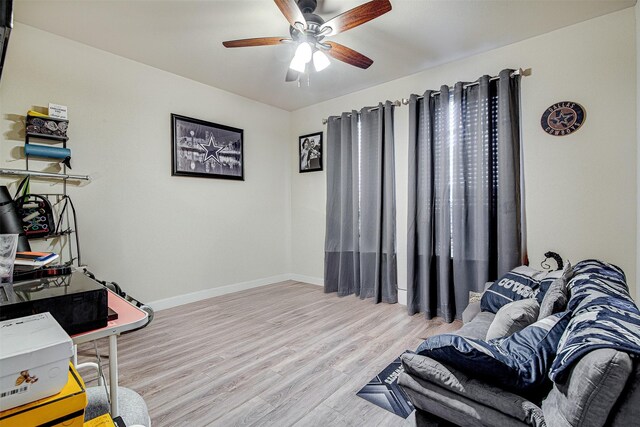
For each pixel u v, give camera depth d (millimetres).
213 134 3787
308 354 2311
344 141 3918
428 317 3051
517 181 2686
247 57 3068
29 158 2561
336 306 3455
